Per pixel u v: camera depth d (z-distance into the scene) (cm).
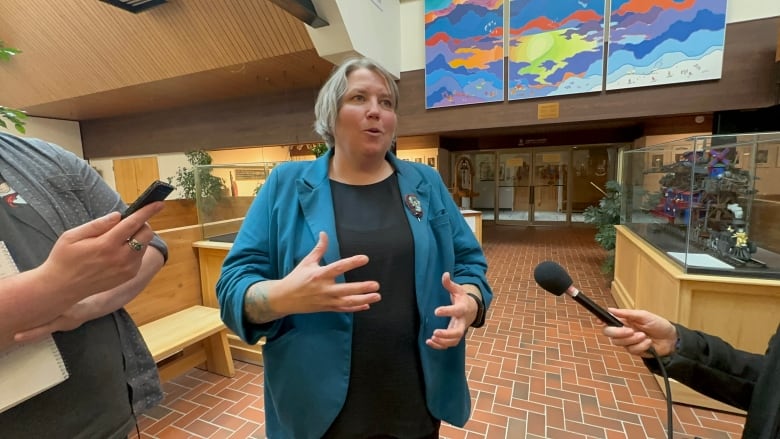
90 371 82
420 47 620
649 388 243
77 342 80
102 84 691
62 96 753
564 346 304
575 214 972
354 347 96
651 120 643
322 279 72
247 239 100
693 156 232
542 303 405
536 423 212
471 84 589
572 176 960
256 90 736
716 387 83
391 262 96
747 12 453
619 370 266
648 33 490
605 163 925
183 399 245
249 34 520
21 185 78
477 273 110
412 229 100
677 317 220
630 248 355
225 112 807
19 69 705
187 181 629
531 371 267
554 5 530
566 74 538
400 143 866
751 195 231
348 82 96
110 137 991
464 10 576
